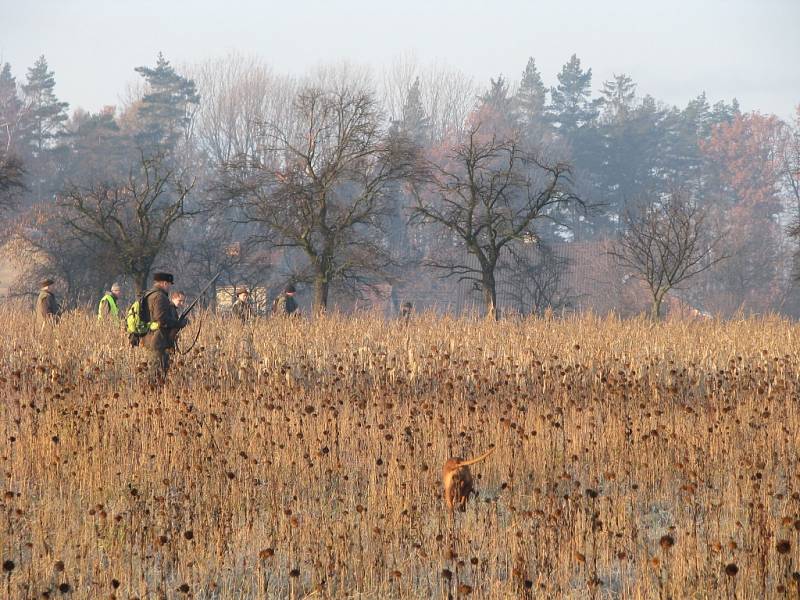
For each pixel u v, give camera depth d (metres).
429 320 79.38
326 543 31.17
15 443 42.88
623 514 34.28
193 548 31.08
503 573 30.08
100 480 38.03
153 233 179.12
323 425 45.28
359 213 170.38
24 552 31.41
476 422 47.22
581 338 72.06
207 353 64.12
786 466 41.62
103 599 27.19
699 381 61.47
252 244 173.62
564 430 44.41
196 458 40.78
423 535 31.81
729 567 25.28
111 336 67.56
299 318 79.75
